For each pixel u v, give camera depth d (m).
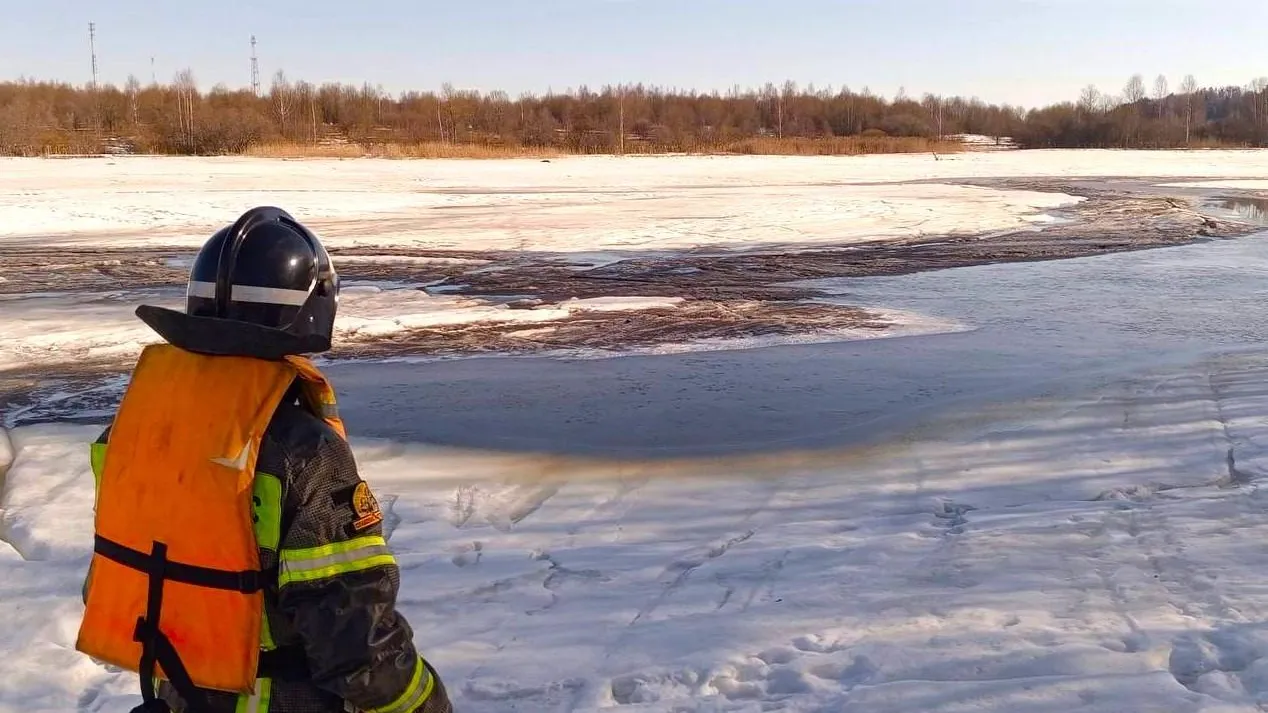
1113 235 24.28
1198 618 4.55
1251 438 7.78
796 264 19.61
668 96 115.50
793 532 6.09
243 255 2.07
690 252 21.56
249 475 1.95
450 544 6.01
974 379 10.15
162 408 2.03
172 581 1.99
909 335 12.61
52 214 27.59
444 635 4.70
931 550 5.62
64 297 15.74
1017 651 4.26
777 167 56.75
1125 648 4.28
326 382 2.11
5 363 11.46
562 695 4.11
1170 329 12.80
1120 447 7.67
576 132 84.88
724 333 12.86
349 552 1.99
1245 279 17.16
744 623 4.71
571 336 12.78
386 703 2.02
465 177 45.47
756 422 8.72
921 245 22.59
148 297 15.74
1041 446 7.78
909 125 108.44
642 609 4.96
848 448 7.92
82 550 5.97
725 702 3.96
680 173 50.22
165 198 31.84
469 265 19.56
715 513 6.52
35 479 7.30
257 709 2.02
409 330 13.27
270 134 69.44
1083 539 5.66
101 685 4.31
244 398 1.99
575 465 7.61
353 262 19.92
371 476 7.38
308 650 1.97
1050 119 104.19
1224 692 3.87
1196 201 34.25
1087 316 13.81
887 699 3.87
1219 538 5.60
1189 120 107.25
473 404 9.41
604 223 26.84
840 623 4.66
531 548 5.94
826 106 115.38
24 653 4.55
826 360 11.17
